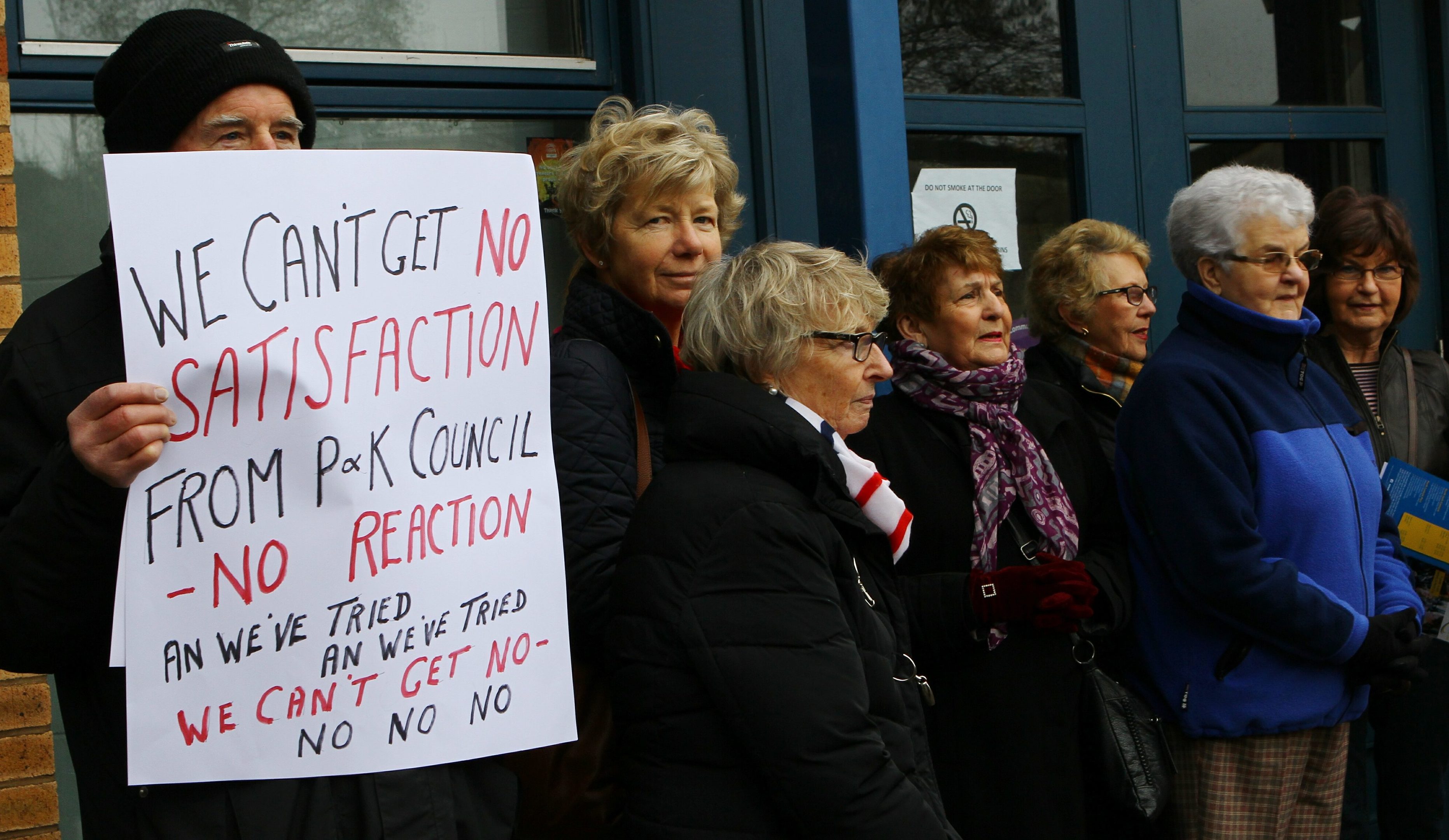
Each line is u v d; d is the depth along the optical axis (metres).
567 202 2.03
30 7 2.45
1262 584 2.13
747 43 3.04
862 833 1.42
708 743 1.47
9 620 1.30
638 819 1.51
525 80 2.89
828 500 1.58
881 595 1.70
